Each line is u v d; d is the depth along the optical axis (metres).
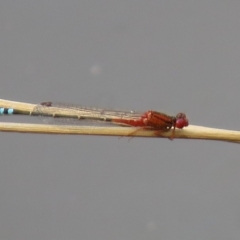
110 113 0.18
